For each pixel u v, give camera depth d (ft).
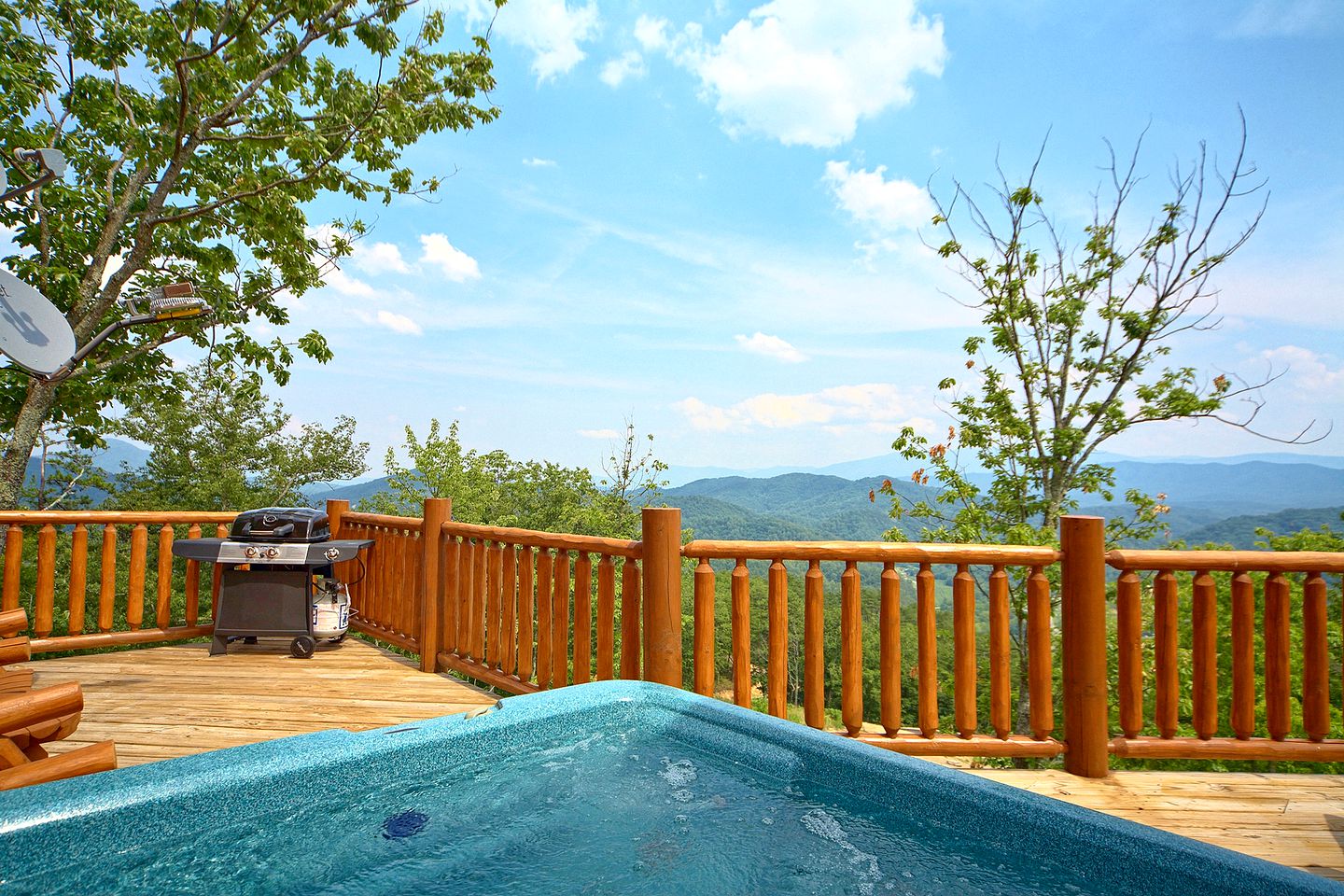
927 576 9.62
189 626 15.47
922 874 5.11
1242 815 7.91
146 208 32.94
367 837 5.63
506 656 12.14
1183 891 4.38
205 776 5.24
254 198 32.63
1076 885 4.83
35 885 4.32
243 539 14.57
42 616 13.84
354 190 32.96
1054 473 32.78
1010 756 9.34
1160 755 9.16
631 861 5.30
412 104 34.06
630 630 10.52
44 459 45.57
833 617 85.20
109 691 12.05
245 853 5.20
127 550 55.77
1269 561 9.18
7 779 5.12
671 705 7.80
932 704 9.56
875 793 6.05
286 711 11.02
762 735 6.98
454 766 6.50
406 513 67.41
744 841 5.59
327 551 14.48
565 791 6.44
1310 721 9.12
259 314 36.73
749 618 9.93
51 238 32.04
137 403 37.86
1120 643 9.38
